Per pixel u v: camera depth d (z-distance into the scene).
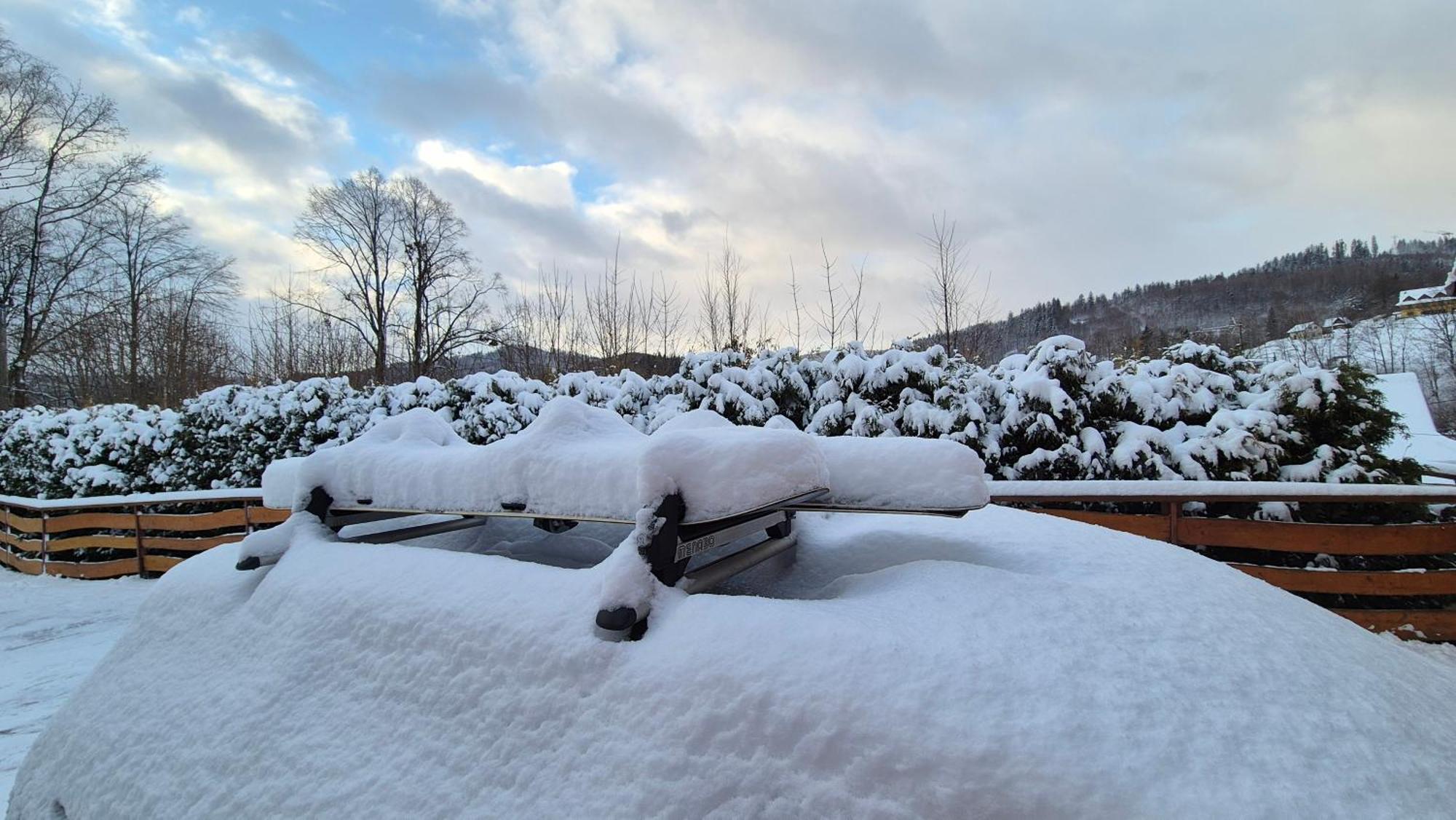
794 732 1.05
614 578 1.32
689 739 1.09
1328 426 4.97
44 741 1.95
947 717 1.03
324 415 9.67
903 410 6.02
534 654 1.32
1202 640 1.28
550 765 1.18
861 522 2.29
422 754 1.31
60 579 8.45
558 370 16.92
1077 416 5.41
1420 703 1.26
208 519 7.84
